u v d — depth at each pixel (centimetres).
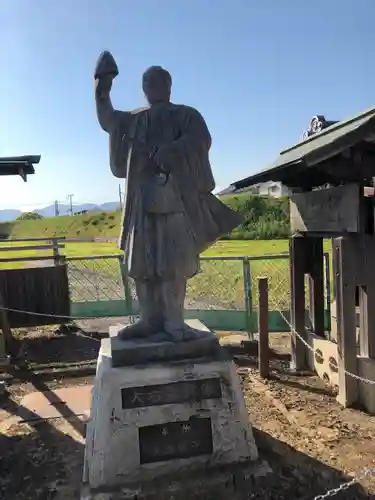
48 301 1011
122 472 400
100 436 402
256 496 391
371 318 586
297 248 724
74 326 1035
